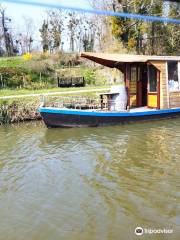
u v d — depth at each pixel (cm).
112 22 3712
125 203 800
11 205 820
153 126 1585
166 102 1750
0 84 2728
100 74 3186
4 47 5856
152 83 1770
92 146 1268
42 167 1070
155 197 823
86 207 789
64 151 1223
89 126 1591
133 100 1861
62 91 2414
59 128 1594
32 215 765
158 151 1172
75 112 1566
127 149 1210
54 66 3275
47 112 1559
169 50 4000
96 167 1045
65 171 1025
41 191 891
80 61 3462
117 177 958
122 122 1634
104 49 4012
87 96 2188
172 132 1448
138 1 3591
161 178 938
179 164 1040
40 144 1336
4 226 722
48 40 5547
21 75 2905
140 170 1003
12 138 1469
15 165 1100
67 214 761
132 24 3606
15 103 1984
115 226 700
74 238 665
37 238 672
